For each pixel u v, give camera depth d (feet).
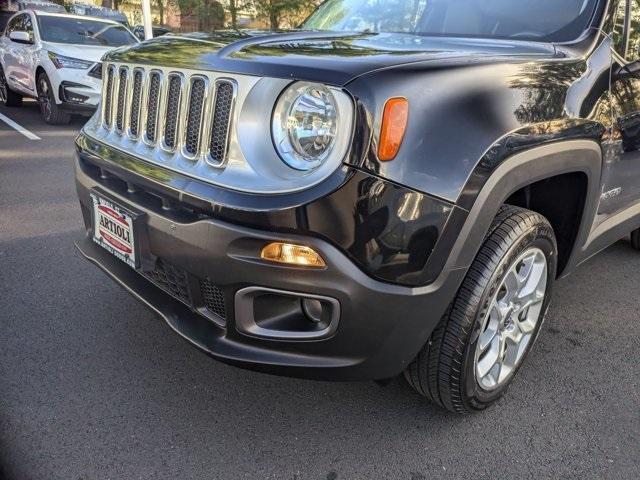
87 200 7.97
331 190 5.20
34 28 27.35
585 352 9.13
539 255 7.36
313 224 5.25
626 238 14.21
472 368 6.66
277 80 5.64
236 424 7.20
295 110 5.51
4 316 9.35
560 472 6.63
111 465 6.47
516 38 8.35
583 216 7.82
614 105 7.81
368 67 5.44
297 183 5.36
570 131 6.75
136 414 7.28
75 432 6.92
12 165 19.31
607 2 8.20
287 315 6.02
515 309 7.44
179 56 6.63
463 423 7.39
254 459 6.66
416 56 5.93
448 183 5.52
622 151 8.27
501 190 5.97
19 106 31.94
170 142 6.74
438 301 5.90
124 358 8.39
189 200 5.90
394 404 7.68
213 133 6.09
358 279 5.40
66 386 7.73
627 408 7.80
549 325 9.94
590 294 11.21
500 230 6.50
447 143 5.51
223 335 6.19
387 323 5.69
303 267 5.38
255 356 5.97
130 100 7.45
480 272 6.34
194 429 7.08
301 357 5.94
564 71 6.98
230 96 5.93
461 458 6.80
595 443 7.11
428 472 6.58
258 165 5.66
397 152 5.27
